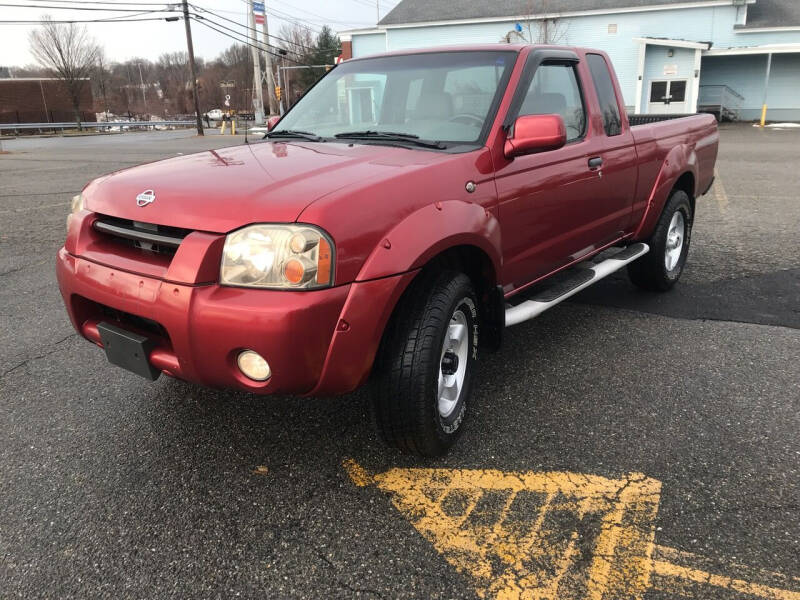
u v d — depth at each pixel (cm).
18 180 1393
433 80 352
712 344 410
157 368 256
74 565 225
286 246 222
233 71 7656
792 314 462
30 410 336
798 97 2955
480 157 299
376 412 264
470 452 291
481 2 3241
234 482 273
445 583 215
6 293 544
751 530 236
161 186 262
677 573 216
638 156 439
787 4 3058
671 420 315
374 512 252
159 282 238
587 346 411
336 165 274
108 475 278
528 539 234
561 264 384
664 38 2909
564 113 376
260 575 220
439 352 261
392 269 239
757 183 1108
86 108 6031
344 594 211
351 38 3400
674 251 522
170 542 236
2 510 255
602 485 265
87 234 280
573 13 2964
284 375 225
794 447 289
